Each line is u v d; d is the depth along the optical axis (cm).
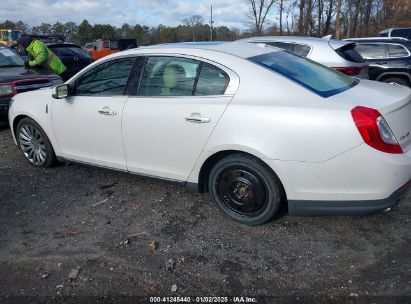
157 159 413
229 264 326
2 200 448
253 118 346
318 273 312
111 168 458
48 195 457
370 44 996
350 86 382
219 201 390
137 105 415
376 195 322
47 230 384
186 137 384
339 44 766
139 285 304
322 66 427
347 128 316
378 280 302
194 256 338
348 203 332
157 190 461
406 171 323
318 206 342
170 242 358
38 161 537
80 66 1138
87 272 320
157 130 401
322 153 324
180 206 422
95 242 361
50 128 498
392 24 3784
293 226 376
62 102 478
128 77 429
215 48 398
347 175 323
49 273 321
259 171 355
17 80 720
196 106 376
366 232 363
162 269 322
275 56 404
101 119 441
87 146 468
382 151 315
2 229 388
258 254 338
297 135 329
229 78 370
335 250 340
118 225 389
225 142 359
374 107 324
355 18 3378
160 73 409
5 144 661
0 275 321
